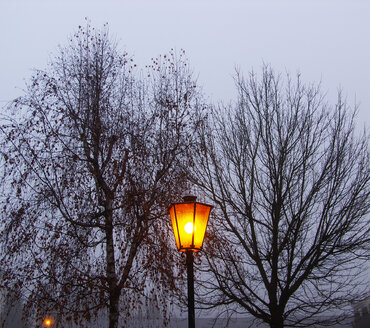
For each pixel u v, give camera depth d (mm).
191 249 6746
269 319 9578
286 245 10172
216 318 10734
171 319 10852
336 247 9445
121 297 10414
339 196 9914
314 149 10945
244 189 10852
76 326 10352
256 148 11383
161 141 11961
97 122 11664
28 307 9484
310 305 9664
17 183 10156
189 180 11539
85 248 10312
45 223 9961
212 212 11109
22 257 9641
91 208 10742
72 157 10844
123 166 11211
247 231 10789
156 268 10422
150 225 10828
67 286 9562
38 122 11133
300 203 10125
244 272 10734
